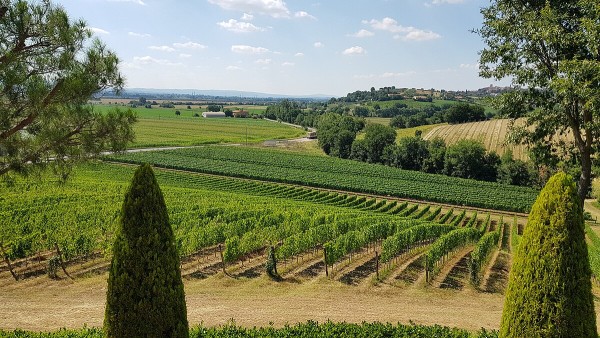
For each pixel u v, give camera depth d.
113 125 12.88
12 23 11.64
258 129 179.75
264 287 21.73
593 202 72.44
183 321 8.91
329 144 125.56
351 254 29.47
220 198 51.84
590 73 11.57
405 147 104.50
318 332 12.23
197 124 187.00
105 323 8.66
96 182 59.00
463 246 33.28
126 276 8.44
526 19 13.01
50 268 22.59
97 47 12.62
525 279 7.95
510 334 8.09
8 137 11.95
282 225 33.88
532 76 13.36
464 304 19.86
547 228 7.78
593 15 11.98
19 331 12.05
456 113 143.75
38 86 11.42
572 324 7.61
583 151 13.70
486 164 93.44
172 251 8.81
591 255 30.16
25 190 45.91
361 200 62.78
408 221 38.53
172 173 80.44
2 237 29.14
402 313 18.16
